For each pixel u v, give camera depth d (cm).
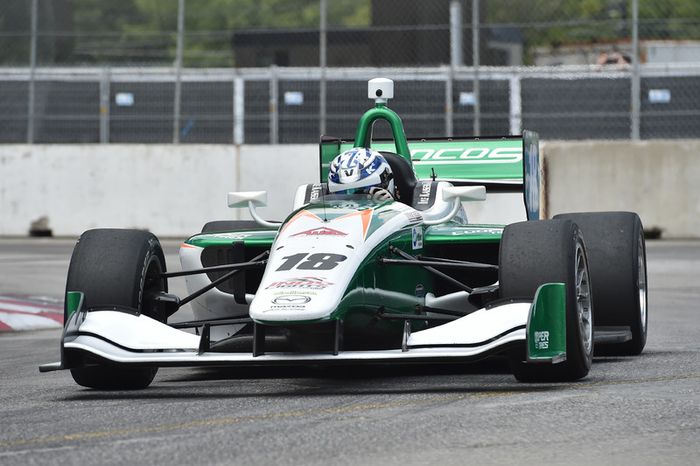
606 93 6425
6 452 1577
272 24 10144
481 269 2209
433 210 2534
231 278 2534
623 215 2683
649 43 7125
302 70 6631
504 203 3244
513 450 1542
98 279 2145
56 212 6700
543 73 6431
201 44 9938
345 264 2067
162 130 6756
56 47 7456
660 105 6431
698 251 5684
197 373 2547
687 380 2153
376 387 2161
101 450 1575
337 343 2000
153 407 1969
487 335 2002
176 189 6631
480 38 6838
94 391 2241
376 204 2320
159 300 2233
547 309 2028
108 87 6769
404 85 6481
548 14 8275
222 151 6594
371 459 1499
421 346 2011
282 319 1934
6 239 6650
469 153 3175
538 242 2081
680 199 6278
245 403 1986
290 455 1526
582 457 1502
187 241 2528
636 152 6303
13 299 4300
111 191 6662
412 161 3173
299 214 2264
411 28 6594
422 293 2470
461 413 1812
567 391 2027
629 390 2027
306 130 6638
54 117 6806
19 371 2631
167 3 10031
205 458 1512
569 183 6359
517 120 6438
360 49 7269
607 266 2620
